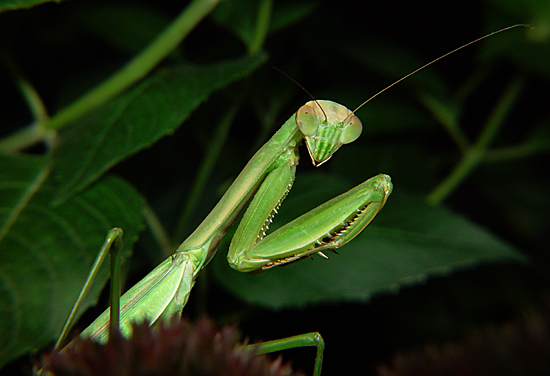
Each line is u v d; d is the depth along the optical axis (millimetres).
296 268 220
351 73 259
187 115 213
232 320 239
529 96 288
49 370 190
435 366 207
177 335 192
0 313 202
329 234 207
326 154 210
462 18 271
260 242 209
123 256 210
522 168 289
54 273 206
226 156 250
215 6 231
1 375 226
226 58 253
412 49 279
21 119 254
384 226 223
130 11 242
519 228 323
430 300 281
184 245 211
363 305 277
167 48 227
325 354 268
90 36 263
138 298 208
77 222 211
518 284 298
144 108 214
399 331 273
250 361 194
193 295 249
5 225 208
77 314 204
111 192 215
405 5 271
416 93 250
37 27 256
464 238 222
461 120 293
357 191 207
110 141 212
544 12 241
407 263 220
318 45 257
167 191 253
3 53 228
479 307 283
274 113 244
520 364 204
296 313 273
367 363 267
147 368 189
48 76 260
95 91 227
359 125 212
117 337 190
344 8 270
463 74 281
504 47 246
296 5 234
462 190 366
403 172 250
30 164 216
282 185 211
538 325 207
